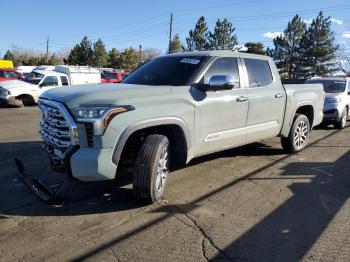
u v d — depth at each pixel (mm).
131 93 4523
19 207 4625
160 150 4609
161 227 4156
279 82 6988
